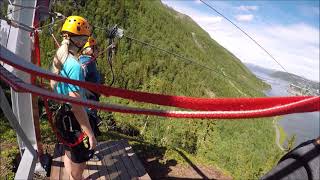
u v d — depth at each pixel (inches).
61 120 120.5
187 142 387.2
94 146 116.1
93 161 193.3
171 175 238.5
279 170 48.7
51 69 118.0
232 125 2741.1
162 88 694.5
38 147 167.5
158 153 266.2
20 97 148.2
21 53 124.9
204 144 410.6
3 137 233.6
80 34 119.6
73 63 111.7
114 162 196.4
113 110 48.2
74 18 121.0
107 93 46.9
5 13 117.6
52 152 214.4
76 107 111.0
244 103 41.8
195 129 408.8
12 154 206.7
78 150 124.0
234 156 639.8
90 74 140.8
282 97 40.5
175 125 407.2
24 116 153.8
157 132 384.5
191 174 246.1
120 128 358.3
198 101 43.3
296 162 47.8
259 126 3570.4
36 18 127.7
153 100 45.3
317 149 47.3
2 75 55.0
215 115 41.9
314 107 36.3
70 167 136.6
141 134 367.6
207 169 262.5
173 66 3592.5
